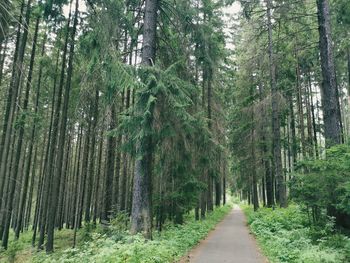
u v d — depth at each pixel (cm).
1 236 1820
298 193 1004
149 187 1092
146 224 1056
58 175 1362
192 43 1316
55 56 1977
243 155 2567
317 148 1080
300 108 2175
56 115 1568
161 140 1127
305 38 1798
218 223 2188
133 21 1274
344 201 820
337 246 831
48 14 1266
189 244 1146
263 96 2355
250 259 922
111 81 975
